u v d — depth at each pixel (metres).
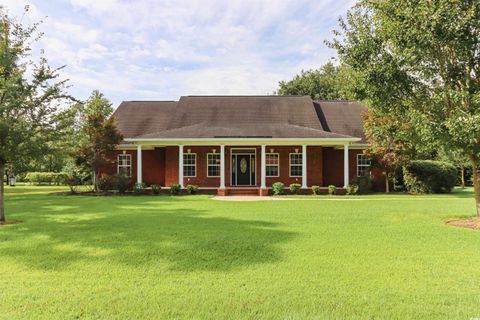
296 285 4.83
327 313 3.97
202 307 4.14
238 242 7.34
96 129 20.69
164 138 20.20
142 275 5.27
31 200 16.84
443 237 7.86
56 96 10.88
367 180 20.98
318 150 22.36
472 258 6.12
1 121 9.72
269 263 5.85
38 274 5.34
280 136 20.33
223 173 20.72
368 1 9.93
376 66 9.70
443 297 4.40
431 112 9.80
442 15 8.66
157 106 27.44
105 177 21.94
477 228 8.98
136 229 8.78
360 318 3.86
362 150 23.45
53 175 36.28
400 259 6.07
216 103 26.03
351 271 5.43
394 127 11.43
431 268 5.56
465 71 9.35
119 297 4.43
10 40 10.58
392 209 13.05
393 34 9.27
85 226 9.23
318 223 9.79
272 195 19.97
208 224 9.57
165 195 20.00
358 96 10.36
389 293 4.54
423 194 20.64
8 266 5.74
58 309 4.11
